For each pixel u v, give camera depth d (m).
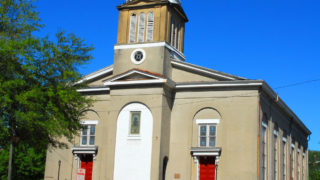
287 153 37.94
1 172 42.28
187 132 29.52
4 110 21.75
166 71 30.58
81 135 31.89
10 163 20.70
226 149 28.19
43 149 24.39
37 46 22.62
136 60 31.05
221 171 28.03
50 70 22.86
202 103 29.50
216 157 28.19
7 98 20.67
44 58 22.97
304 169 48.31
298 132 45.12
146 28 31.58
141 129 28.94
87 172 31.38
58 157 32.28
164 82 28.53
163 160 28.77
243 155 27.69
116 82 29.91
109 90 31.58
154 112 28.77
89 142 31.59
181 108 30.03
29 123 21.69
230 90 28.97
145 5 31.77
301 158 46.38
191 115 29.64
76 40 24.30
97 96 32.06
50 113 22.83
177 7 32.69
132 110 29.48
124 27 32.12
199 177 28.88
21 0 24.27
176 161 29.31
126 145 29.06
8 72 21.83
